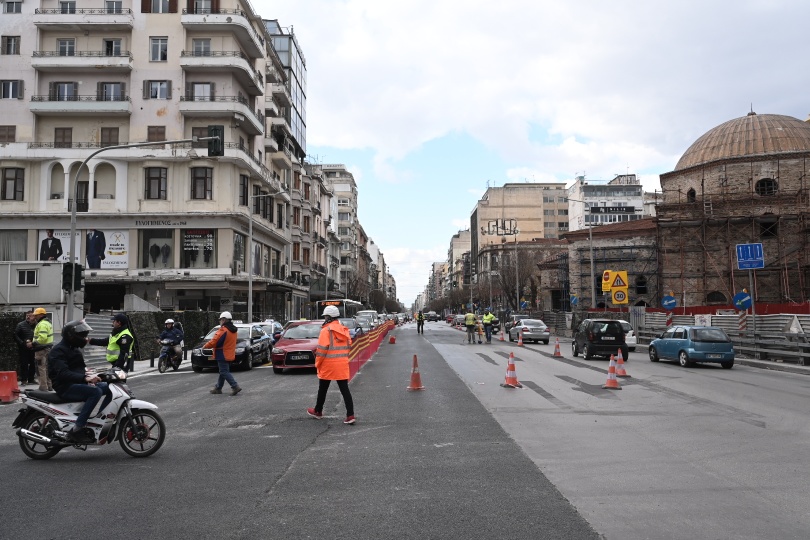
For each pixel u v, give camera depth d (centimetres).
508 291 7394
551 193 12581
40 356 1414
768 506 554
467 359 2384
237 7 4497
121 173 4297
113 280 4228
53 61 4247
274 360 1914
